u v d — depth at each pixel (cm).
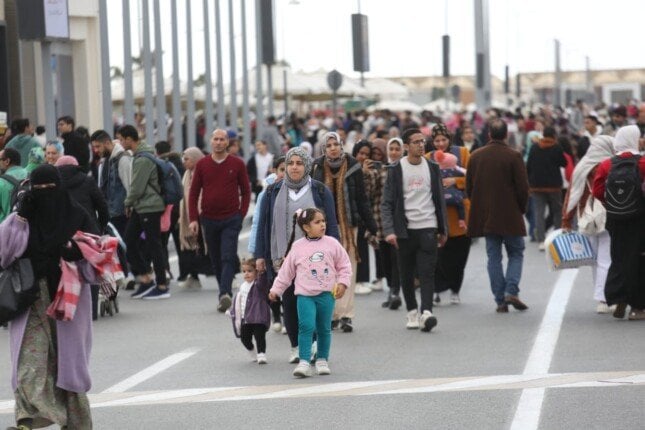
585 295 3512
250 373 2406
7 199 3180
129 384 2306
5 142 4625
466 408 2005
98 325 3136
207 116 7806
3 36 6372
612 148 3088
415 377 2306
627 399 2050
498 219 3148
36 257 1791
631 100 14538
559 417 1922
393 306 3322
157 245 3684
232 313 2523
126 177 3772
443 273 3375
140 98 9494
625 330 2845
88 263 1806
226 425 1928
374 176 3459
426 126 9031
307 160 2528
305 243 2366
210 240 3400
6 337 2989
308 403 2083
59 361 1788
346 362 2498
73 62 7662
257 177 6103
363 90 11731
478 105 10069
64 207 1808
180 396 2175
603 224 3081
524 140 8394
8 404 2138
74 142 3189
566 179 5109
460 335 2825
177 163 4228
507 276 3192
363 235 3634
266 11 7900
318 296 2355
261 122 8538
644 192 2945
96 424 1955
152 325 3123
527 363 2427
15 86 6906
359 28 6525
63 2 4347
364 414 1981
